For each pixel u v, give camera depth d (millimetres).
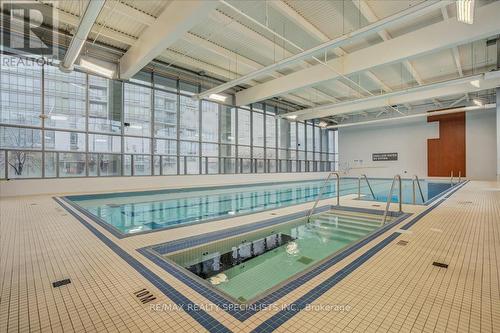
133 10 5562
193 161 10539
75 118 7703
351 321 1373
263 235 3652
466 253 2402
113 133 8414
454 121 13430
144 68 8930
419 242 2746
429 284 1788
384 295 1640
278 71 9281
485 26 5105
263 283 2463
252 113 13055
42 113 7129
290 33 6590
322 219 4824
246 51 7555
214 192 9188
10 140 6727
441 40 5602
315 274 1965
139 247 2666
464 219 3828
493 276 1903
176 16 5109
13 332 1311
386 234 3055
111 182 8258
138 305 1550
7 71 6746
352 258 2295
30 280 1883
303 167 16281
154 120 9352
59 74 7414
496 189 7961
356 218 4793
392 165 15453
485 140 12562
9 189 6594
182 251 2762
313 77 8164
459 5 3588
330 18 5797
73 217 4133
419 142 14539
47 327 1349
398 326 1329
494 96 12180
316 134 17391
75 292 1707
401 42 6168
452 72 9109
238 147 12344
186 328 1326
